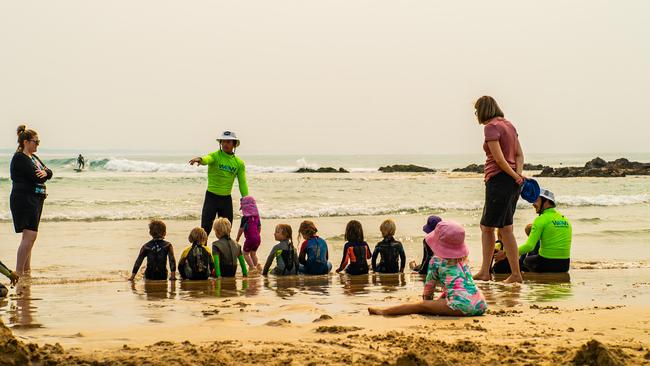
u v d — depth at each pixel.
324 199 24.33
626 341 4.75
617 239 13.73
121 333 5.14
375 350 4.39
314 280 9.18
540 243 9.67
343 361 4.09
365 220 17.44
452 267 6.11
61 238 13.35
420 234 14.64
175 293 7.79
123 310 6.48
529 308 6.47
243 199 10.70
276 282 8.94
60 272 9.58
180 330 5.25
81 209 19.36
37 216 9.55
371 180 37.91
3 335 3.91
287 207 20.73
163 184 30.12
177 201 22.22
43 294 7.62
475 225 16.30
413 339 4.70
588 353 3.96
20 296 7.43
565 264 9.59
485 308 6.03
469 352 4.32
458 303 5.91
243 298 7.36
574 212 20.25
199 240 9.27
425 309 6.05
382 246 9.98
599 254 11.73
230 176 11.01
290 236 9.80
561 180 42.66
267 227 15.65
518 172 8.34
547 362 4.05
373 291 8.04
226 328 5.32
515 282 8.45
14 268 9.87
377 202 23.11
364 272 9.80
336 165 117.00
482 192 28.36
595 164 58.88
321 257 9.92
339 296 7.57
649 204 23.77
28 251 9.46
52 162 54.34
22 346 3.92
